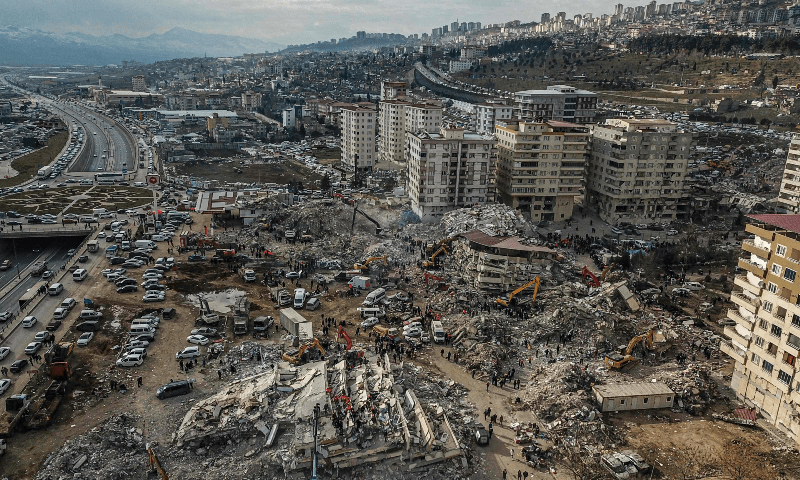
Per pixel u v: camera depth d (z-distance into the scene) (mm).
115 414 81312
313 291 130375
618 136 192125
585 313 109250
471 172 184625
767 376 84062
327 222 174750
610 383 91000
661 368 98562
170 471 69750
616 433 81125
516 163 188250
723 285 140500
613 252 161750
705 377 95688
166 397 85688
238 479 67688
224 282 133875
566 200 196875
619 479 71438
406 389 85062
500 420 82875
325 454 69000
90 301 117188
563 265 137750
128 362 94625
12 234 168625
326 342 102250
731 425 84312
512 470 72875
